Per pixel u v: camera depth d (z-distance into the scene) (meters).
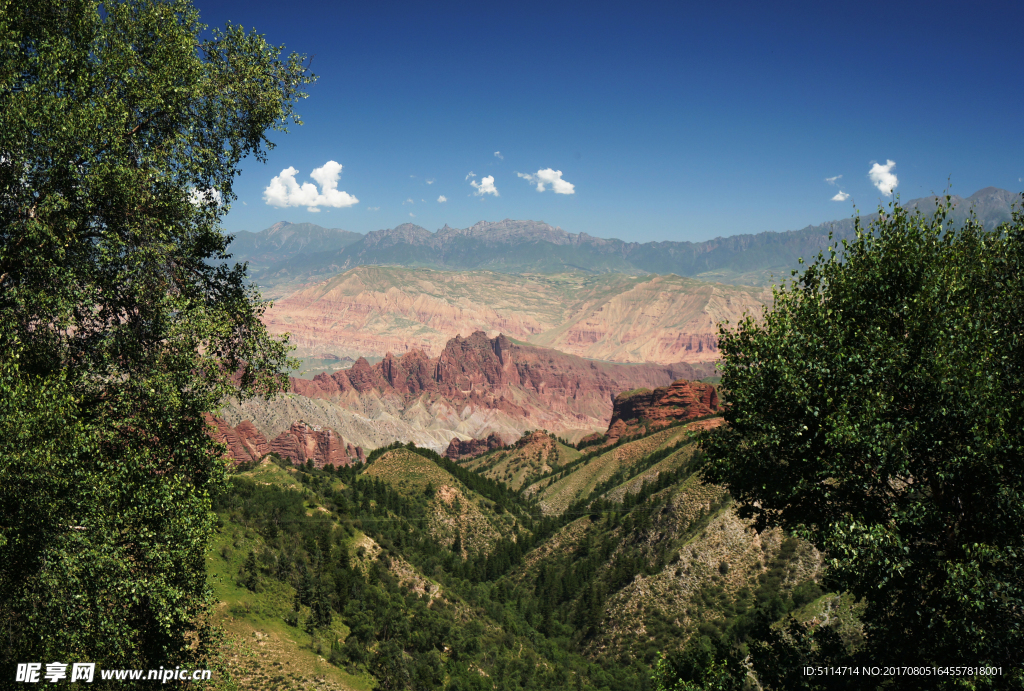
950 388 19.03
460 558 158.38
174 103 20.50
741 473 23.64
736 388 23.61
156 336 19.64
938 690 18.48
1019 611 17.70
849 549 19.44
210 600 20.77
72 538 16.23
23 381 16.48
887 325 22.02
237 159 22.81
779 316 23.64
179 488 18.95
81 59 19.64
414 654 86.94
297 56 23.72
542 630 124.75
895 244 21.95
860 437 19.72
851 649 25.28
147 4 21.25
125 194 18.69
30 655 16.33
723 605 108.12
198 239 22.64
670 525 139.00
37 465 15.36
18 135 17.06
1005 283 21.47
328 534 111.25
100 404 19.05
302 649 70.56
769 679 22.20
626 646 109.31
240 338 22.27
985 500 19.31
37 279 17.92
